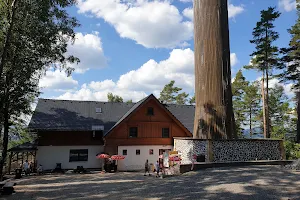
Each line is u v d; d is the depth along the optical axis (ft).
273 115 118.21
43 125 70.38
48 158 69.62
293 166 36.99
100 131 76.48
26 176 58.08
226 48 48.11
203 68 48.14
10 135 60.44
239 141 46.19
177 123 78.38
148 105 77.51
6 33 44.68
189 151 49.98
